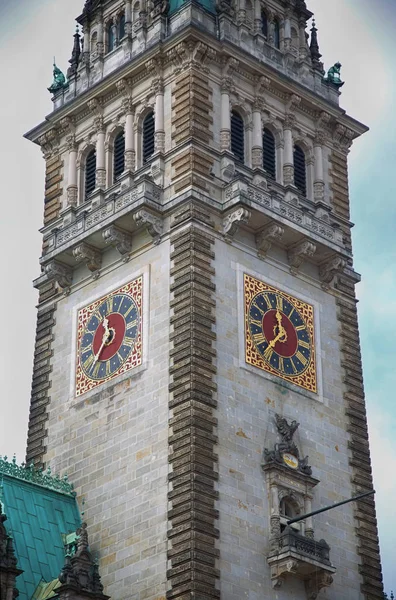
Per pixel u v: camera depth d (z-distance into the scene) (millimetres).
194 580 104375
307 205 126188
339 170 131250
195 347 112438
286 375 117875
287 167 126312
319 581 110438
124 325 118812
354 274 127500
